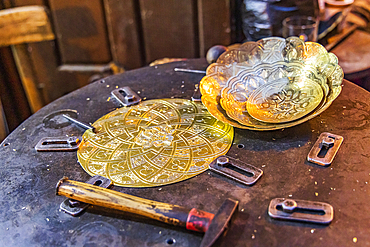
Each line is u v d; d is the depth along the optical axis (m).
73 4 2.22
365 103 1.04
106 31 2.32
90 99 1.21
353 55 1.68
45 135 1.04
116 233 0.71
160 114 1.08
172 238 0.69
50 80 2.54
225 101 1.03
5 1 2.18
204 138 0.96
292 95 1.04
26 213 0.78
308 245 0.65
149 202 0.73
